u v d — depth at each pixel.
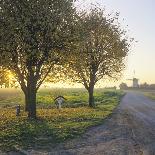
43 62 36.16
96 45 56.12
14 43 34.03
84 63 52.94
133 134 27.58
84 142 23.36
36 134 25.55
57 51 35.94
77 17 37.50
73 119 36.28
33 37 34.22
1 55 34.50
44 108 54.31
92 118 37.84
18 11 34.12
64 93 106.19
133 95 112.62
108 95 103.62
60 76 42.81
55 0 35.25
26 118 36.00
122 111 49.56
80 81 56.66
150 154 19.77
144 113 47.25
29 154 19.12
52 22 34.34
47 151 20.06
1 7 34.06
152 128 31.78
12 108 55.78
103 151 20.41
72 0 37.06
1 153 19.47
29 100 37.50
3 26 33.81
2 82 41.66
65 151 20.16
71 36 35.25
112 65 58.16
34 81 36.47
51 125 30.58
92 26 53.59
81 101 71.75
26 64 36.28
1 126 29.59
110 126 32.19
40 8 33.97
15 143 22.14
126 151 20.48
